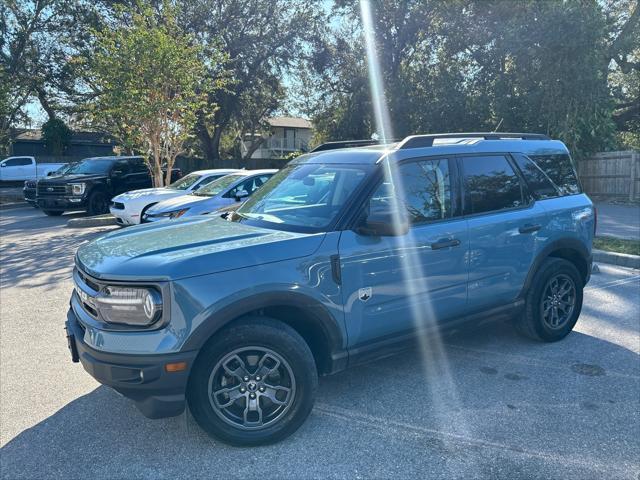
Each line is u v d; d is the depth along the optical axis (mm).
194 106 15438
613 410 3604
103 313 3012
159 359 2879
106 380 2957
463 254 4000
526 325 4707
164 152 15914
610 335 5078
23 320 5730
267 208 4082
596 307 5973
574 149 18297
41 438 3322
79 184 15383
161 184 15500
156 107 14367
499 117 20516
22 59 29453
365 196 3613
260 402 3201
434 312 3906
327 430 3379
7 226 14086
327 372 3527
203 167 32156
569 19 18031
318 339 3486
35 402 3809
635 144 27906
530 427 3387
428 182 3947
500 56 20281
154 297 2891
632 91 24625
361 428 3398
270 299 3125
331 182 3891
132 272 2939
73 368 4422
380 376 4184
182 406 2998
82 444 3248
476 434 3312
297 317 3367
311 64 30047
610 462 3002
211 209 9961
